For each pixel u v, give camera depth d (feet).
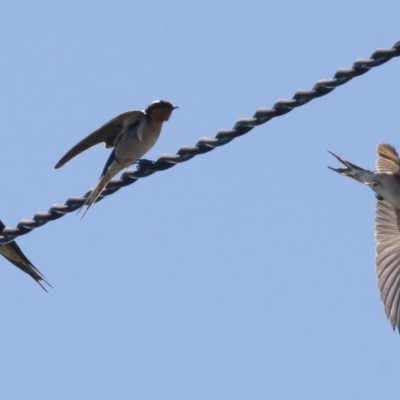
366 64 39.37
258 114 41.01
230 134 41.57
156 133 45.01
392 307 45.50
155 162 43.19
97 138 45.34
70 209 44.62
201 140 42.34
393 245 46.57
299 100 40.37
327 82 39.93
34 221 44.93
